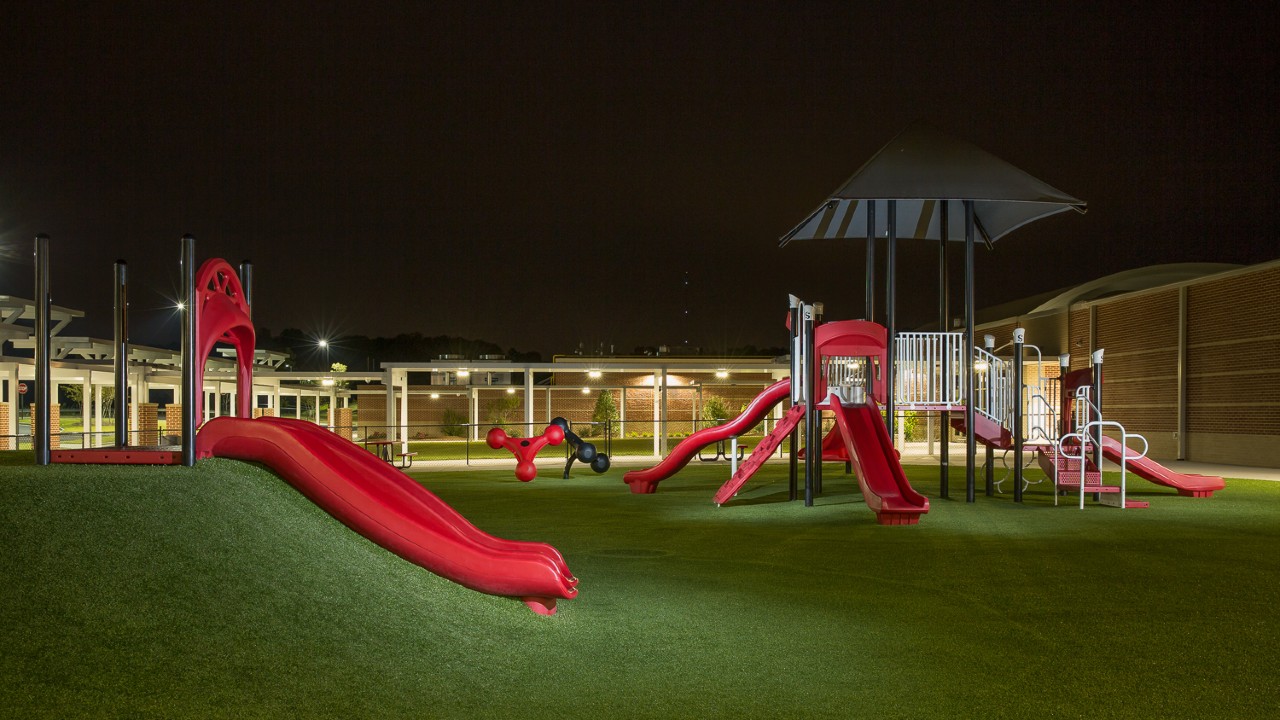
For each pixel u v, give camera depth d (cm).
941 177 1817
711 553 1084
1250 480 2161
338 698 469
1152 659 611
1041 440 2459
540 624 669
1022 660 606
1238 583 889
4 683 422
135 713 418
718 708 501
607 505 1669
